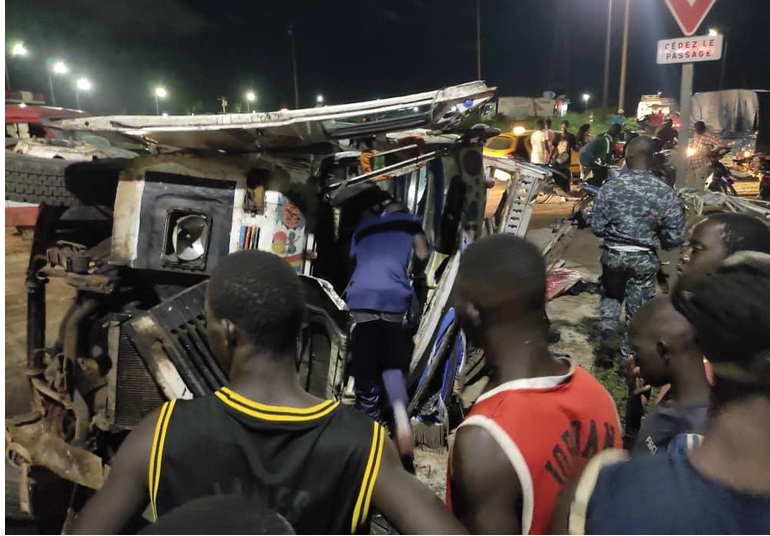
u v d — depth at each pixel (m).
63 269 3.10
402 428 3.66
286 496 1.40
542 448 1.44
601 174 11.19
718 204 6.56
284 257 3.31
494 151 17.39
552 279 6.00
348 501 1.43
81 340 3.11
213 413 1.45
